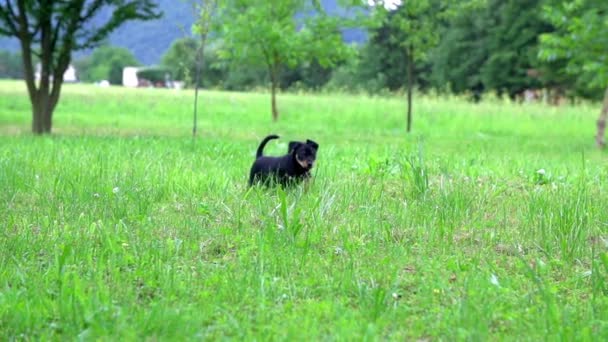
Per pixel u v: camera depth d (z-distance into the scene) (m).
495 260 6.08
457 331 4.23
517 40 55.09
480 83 61.44
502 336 4.25
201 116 30.47
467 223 7.40
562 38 19.41
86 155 11.98
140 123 26.55
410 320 4.54
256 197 8.22
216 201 8.16
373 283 5.14
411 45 25.31
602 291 5.20
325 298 4.93
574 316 4.62
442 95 39.00
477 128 27.67
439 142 20.12
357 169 11.26
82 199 8.00
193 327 4.26
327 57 27.78
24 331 4.25
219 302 4.77
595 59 19.52
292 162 8.80
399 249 6.18
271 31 26.22
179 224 7.04
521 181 10.64
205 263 5.78
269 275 5.34
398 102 34.34
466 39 60.59
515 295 5.06
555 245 6.50
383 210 7.75
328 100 35.16
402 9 24.84
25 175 9.49
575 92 51.00
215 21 26.41
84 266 5.55
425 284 5.20
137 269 5.40
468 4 24.48
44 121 20.00
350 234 6.75
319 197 7.70
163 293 4.95
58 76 20.03
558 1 20.55
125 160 11.32
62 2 19.33
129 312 4.54
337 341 4.04
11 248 5.95
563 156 15.93
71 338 4.17
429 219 7.31
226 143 15.48
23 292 4.84
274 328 4.27
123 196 8.09
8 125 24.52
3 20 19.39
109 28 19.67
